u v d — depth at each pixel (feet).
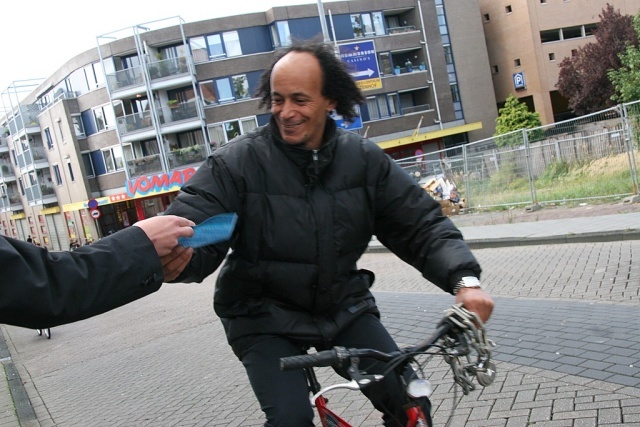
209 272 6.48
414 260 7.43
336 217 7.05
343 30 114.21
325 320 7.24
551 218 39.91
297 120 6.79
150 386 19.84
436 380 14.56
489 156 51.01
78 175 120.06
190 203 6.59
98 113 114.62
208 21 108.88
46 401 20.85
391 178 7.45
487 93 128.47
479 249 36.27
